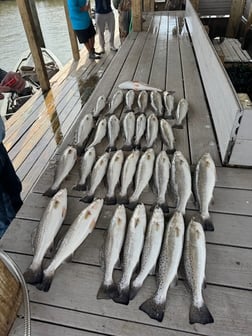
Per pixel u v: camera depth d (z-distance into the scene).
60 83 4.30
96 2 4.93
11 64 7.90
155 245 1.21
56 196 1.42
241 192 1.53
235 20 4.69
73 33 4.97
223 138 1.71
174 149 1.81
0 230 1.78
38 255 1.21
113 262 1.18
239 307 1.06
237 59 3.91
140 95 2.38
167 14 5.23
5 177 1.74
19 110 3.56
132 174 1.61
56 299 1.12
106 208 1.48
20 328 1.05
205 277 1.14
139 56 3.44
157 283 1.11
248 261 1.21
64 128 3.10
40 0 15.43
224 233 1.33
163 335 1.00
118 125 2.04
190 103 2.34
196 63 3.12
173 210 1.45
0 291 0.96
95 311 1.08
